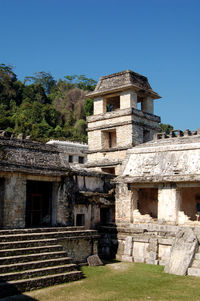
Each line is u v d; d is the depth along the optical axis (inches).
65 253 564.7
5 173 609.6
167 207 732.0
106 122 1140.5
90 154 1170.6
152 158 801.6
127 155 858.1
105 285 508.1
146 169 786.8
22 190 634.2
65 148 1584.6
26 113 2556.6
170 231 690.8
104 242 768.3
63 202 714.2
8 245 514.9
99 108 1181.7
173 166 747.4
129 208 798.5
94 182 913.5
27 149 685.9
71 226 719.7
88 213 845.2
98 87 1187.3
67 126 2684.5
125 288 494.6
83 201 824.9
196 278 558.3
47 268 509.0
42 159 700.7
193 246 610.2
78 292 467.2
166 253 672.4
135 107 1115.9
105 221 922.7
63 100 3085.6
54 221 709.9
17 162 637.9
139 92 1148.5
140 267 642.2
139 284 517.7
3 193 609.3
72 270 543.5
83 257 646.5
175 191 727.7
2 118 2226.9
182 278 557.6
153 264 669.3
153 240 689.6
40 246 556.4
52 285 494.9
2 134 676.7
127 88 1096.8
